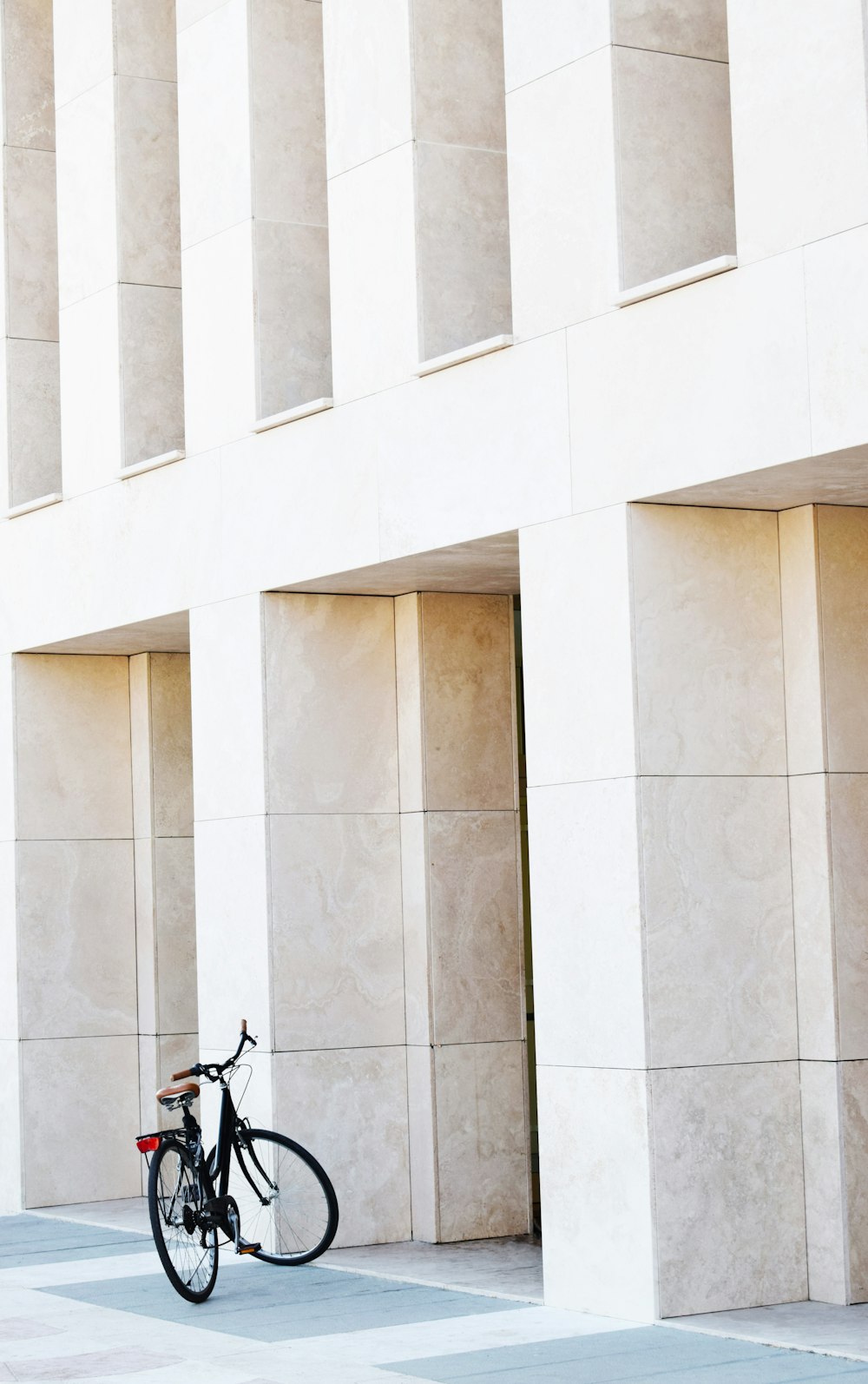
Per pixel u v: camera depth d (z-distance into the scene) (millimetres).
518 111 11406
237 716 13664
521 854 14641
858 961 10703
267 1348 10148
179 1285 11539
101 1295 12062
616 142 10711
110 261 15359
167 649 16703
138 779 16969
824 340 9477
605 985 10648
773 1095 10703
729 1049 10602
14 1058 16453
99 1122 16719
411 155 12211
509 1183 13664
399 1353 9898
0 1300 12047
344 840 13602
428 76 12320
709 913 10617
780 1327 10008
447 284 12273
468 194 12383
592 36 10852
